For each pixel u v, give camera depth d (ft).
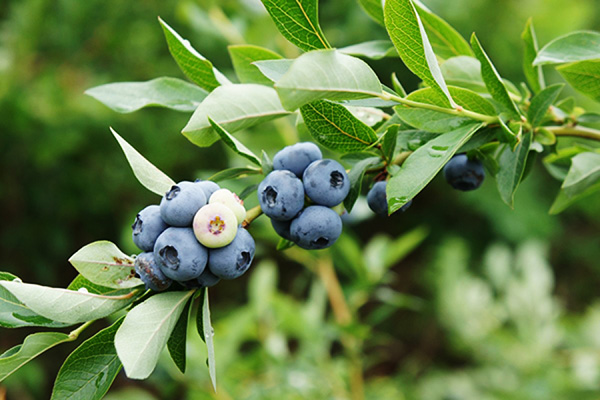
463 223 7.02
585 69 1.39
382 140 1.37
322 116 1.32
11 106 4.87
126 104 1.49
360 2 1.54
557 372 3.80
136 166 1.32
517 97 1.52
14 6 5.04
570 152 1.61
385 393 3.17
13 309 1.31
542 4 5.73
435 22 1.56
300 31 1.31
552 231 6.25
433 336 6.57
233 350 2.45
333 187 1.32
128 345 1.24
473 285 4.33
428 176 1.28
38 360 5.70
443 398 4.38
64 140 5.16
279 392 2.48
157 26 5.49
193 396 2.41
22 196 5.70
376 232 7.22
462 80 1.51
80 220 6.19
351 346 2.63
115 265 1.31
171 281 1.29
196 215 1.26
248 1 2.79
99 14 5.07
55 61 5.17
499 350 4.00
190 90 1.51
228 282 6.64
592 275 7.25
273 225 1.36
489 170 1.49
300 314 2.62
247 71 1.52
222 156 6.00
